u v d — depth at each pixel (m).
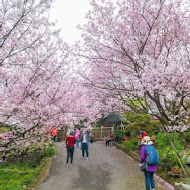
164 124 8.35
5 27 5.98
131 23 7.85
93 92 10.12
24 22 6.26
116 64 8.41
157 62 6.96
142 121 11.22
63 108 6.55
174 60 7.45
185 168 6.56
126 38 7.84
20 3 5.94
